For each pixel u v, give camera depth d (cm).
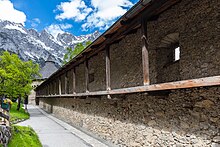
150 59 705
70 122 1402
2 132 487
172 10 627
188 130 451
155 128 554
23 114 1852
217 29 508
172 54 690
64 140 890
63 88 1655
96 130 949
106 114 850
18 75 1672
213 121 397
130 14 546
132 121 662
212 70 515
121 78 857
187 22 580
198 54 549
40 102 3438
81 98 1155
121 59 862
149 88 518
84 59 1024
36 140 813
